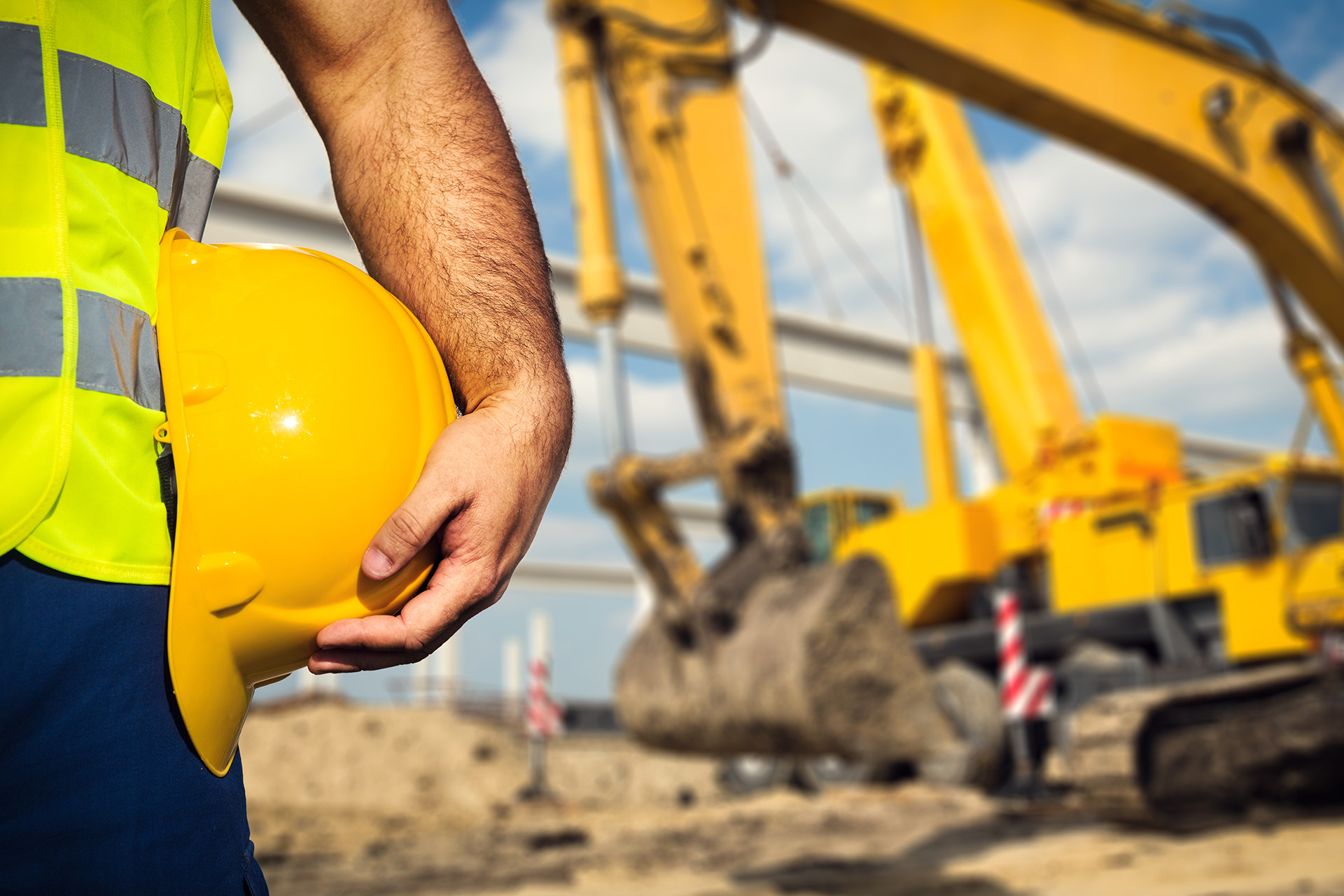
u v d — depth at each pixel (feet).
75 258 2.38
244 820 2.61
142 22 2.73
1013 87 23.72
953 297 37.32
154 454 2.50
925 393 37.04
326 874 20.94
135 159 2.59
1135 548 31.55
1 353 2.24
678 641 21.75
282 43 3.35
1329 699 21.76
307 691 59.36
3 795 2.14
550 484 3.09
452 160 3.30
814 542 42.37
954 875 17.95
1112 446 33.40
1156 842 20.99
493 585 2.90
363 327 2.95
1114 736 22.12
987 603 35.99
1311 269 25.23
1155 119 24.31
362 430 2.79
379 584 2.78
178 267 2.79
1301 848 19.15
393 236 3.26
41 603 2.21
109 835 2.21
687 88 24.23
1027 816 26.30
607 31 23.76
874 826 25.99
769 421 22.88
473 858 23.12
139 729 2.30
